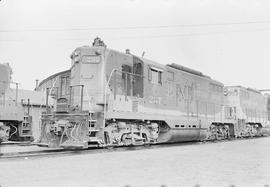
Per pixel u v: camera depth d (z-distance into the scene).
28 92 18.73
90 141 10.97
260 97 28.34
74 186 5.21
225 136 20.83
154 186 5.29
